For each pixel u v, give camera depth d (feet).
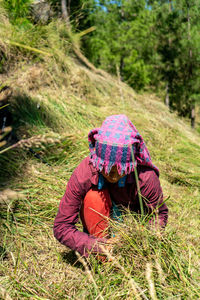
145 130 14.51
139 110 16.70
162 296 5.08
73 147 10.91
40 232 7.37
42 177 9.30
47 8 16.11
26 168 9.55
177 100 28.96
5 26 13.83
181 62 27.45
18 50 13.67
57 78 14.96
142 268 5.47
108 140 4.86
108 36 25.50
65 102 13.98
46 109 12.65
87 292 5.41
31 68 13.64
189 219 8.88
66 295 5.44
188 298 5.01
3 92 10.54
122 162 4.90
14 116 11.46
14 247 6.90
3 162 9.46
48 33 15.23
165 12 27.55
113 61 24.94
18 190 8.60
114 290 5.28
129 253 5.67
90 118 14.02
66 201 5.70
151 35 27.09
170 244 5.79
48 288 5.74
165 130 15.51
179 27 26.99
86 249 5.75
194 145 15.34
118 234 5.89
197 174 12.14
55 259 6.65
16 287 5.60
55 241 7.13
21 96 12.23
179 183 11.54
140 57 27.48
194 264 6.15
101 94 17.06
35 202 8.23
